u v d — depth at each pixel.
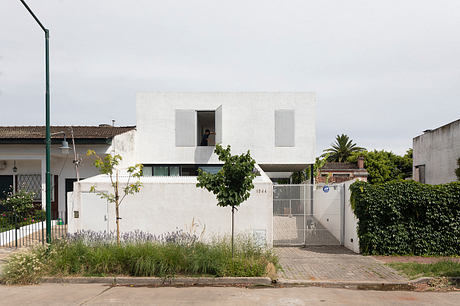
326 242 12.34
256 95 19.22
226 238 9.55
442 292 7.12
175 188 11.12
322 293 6.98
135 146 18.58
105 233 10.09
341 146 53.66
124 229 11.09
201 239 10.18
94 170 15.95
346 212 11.84
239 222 10.98
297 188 12.39
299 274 8.34
